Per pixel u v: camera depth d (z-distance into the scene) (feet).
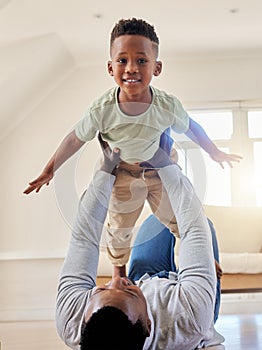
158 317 4.67
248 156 15.07
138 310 4.18
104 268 9.52
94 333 3.91
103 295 4.20
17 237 14.74
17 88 13.52
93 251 5.32
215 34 13.56
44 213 14.79
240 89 15.20
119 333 3.90
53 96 15.46
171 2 11.56
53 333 9.57
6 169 15.12
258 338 7.05
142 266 7.11
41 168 15.12
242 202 14.82
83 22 12.38
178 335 4.68
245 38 13.87
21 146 15.25
